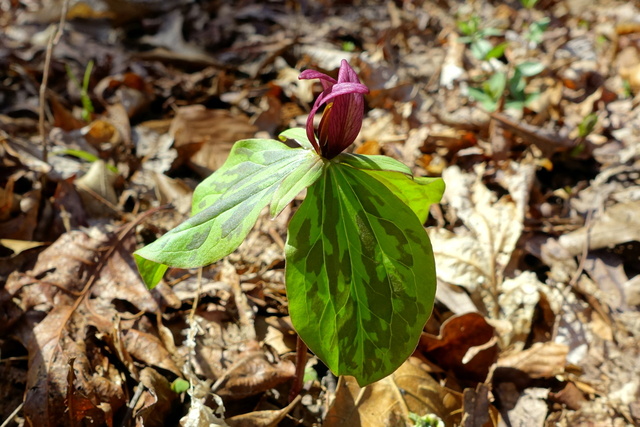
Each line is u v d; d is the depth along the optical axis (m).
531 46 0.81
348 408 0.34
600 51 0.81
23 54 0.73
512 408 0.37
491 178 0.55
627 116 0.65
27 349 0.37
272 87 0.68
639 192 0.52
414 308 0.27
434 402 0.35
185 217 0.50
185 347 0.38
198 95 0.69
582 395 0.37
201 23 0.90
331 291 0.26
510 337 0.41
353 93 0.26
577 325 0.42
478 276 0.44
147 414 0.33
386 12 0.95
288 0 0.97
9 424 0.34
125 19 0.88
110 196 0.50
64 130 0.60
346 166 0.27
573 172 0.58
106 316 0.39
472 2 1.02
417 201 0.32
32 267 0.43
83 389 0.33
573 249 0.48
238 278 0.42
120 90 0.65
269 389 0.37
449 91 0.70
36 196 0.47
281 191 0.26
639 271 0.47
